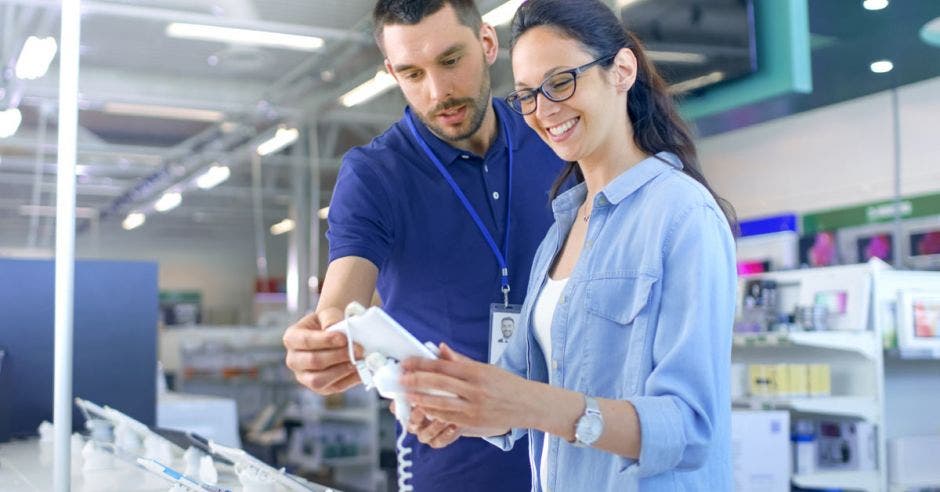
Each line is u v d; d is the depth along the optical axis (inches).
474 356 80.4
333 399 353.7
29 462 97.3
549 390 45.8
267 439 376.8
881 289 172.4
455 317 80.7
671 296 50.3
